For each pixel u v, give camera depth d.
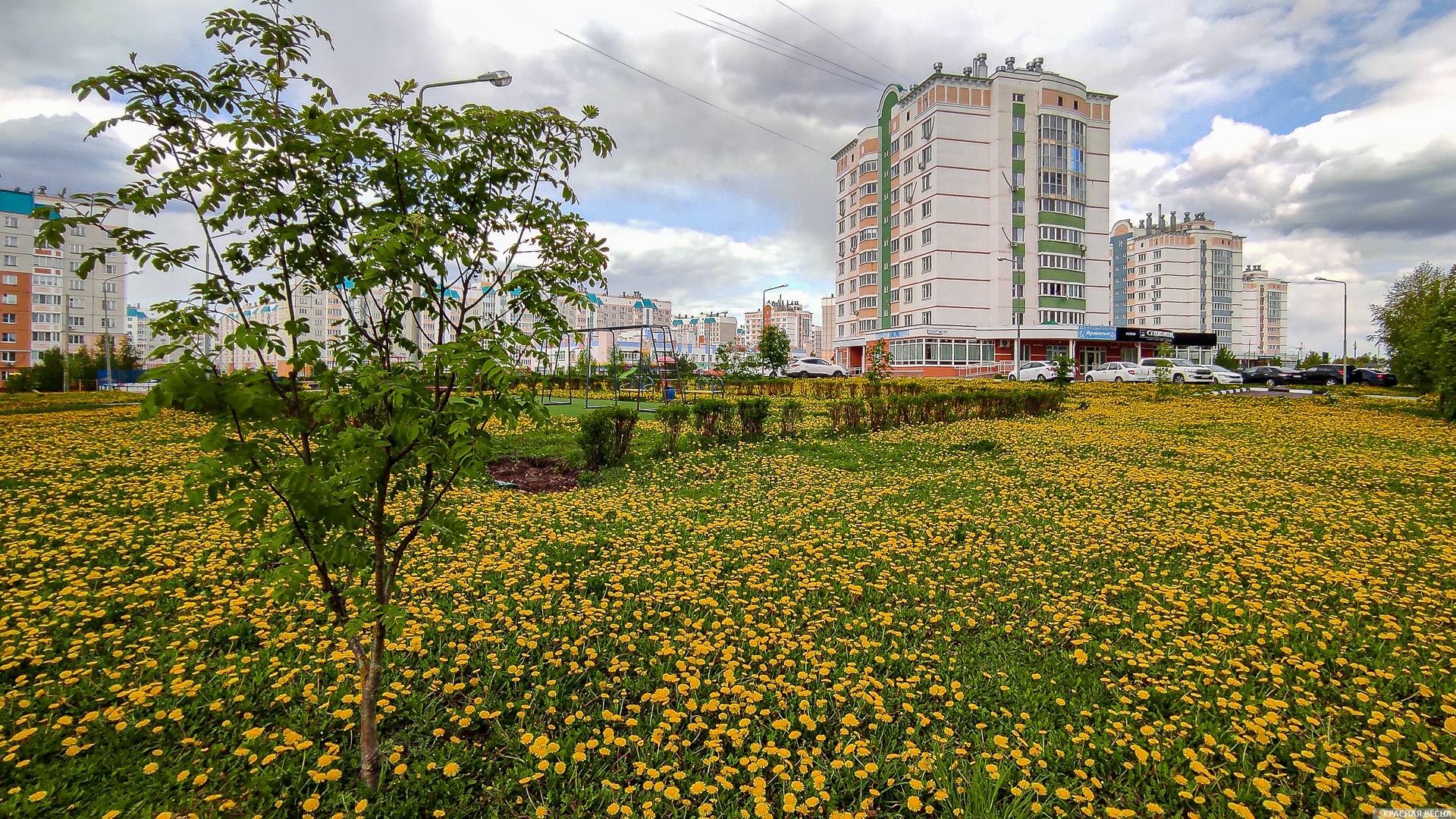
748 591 4.49
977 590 4.59
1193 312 78.56
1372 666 3.51
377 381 2.04
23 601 3.88
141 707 2.90
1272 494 7.43
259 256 2.16
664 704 3.09
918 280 44.88
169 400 1.73
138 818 2.32
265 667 3.24
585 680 3.33
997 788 2.53
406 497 4.34
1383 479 8.24
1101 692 3.27
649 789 2.52
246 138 2.03
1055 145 43.34
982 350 42.84
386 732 2.83
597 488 7.81
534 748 2.56
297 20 2.27
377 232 1.93
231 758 2.61
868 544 5.57
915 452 10.68
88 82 1.94
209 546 4.89
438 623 3.73
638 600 4.27
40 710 2.85
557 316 2.48
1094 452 10.66
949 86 42.44
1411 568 4.93
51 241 1.94
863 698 3.06
